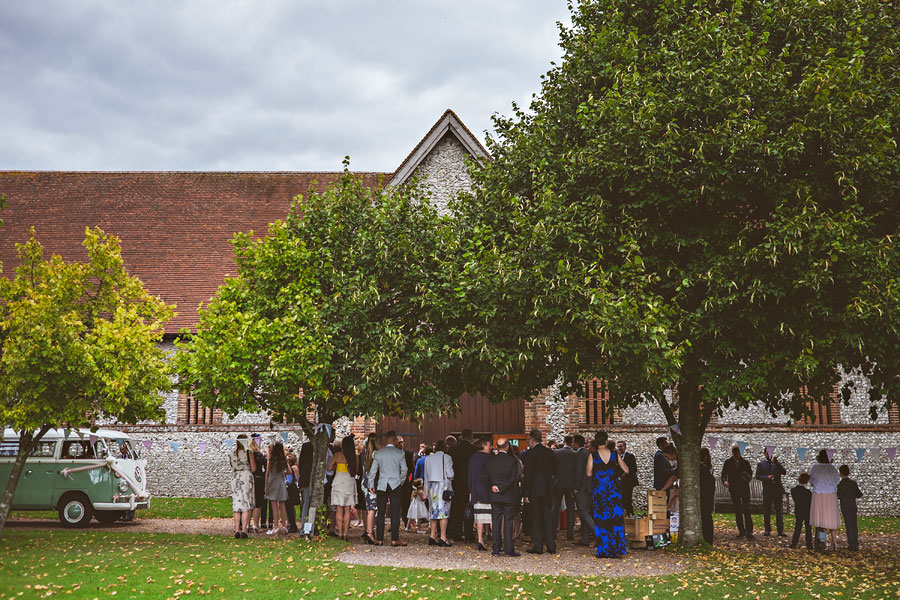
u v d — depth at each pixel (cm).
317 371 1366
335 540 1405
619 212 1315
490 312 1257
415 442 2353
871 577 1188
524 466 1359
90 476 1725
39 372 1273
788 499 2252
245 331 1354
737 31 1295
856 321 1161
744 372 1250
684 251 1314
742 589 1050
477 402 2381
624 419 2309
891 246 1183
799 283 1138
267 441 2314
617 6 1435
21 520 1836
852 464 2273
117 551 1225
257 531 1605
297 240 1482
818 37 1298
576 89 1434
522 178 1490
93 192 2827
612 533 1286
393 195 1596
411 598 941
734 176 1222
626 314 1156
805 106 1212
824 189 1216
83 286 1405
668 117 1252
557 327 1288
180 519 1892
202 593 941
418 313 1474
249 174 2942
